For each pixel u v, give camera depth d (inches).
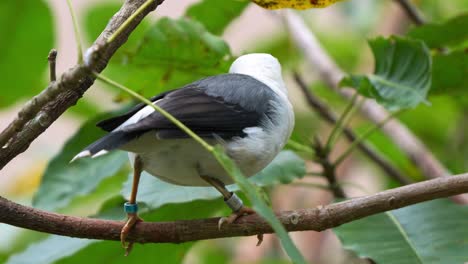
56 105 298.0
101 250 408.5
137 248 412.8
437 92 469.1
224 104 323.3
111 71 513.3
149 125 285.7
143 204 387.2
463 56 442.0
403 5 532.4
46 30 515.8
